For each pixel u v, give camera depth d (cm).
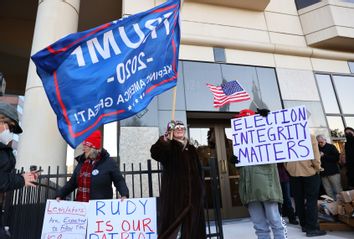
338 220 507
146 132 640
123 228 284
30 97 568
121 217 287
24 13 1023
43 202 367
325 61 856
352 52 883
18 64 1165
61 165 561
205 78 734
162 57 341
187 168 287
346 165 602
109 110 284
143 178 598
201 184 295
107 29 301
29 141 537
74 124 266
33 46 614
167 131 299
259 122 358
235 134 371
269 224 355
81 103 272
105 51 295
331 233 473
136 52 315
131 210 289
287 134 338
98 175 325
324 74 842
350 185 594
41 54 270
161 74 337
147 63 324
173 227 256
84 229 281
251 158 353
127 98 294
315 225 455
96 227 282
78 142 262
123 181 332
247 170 356
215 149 761
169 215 270
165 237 252
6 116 201
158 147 287
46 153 538
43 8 643
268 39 821
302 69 824
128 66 304
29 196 362
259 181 339
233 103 731
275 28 841
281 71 804
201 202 284
